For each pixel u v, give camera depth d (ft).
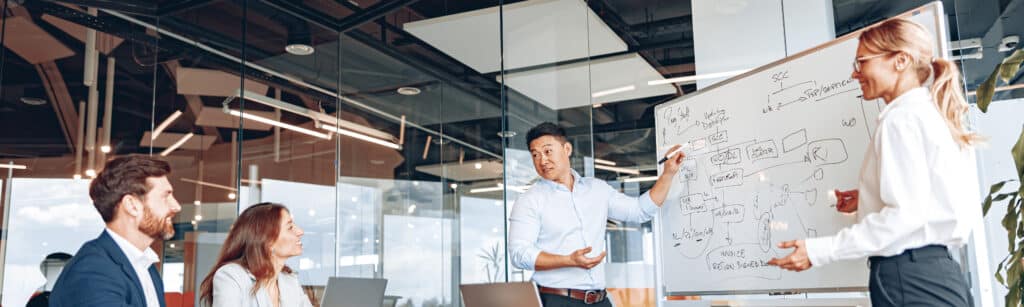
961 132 6.27
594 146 13.47
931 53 6.65
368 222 16.80
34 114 15.93
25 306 15.12
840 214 8.04
